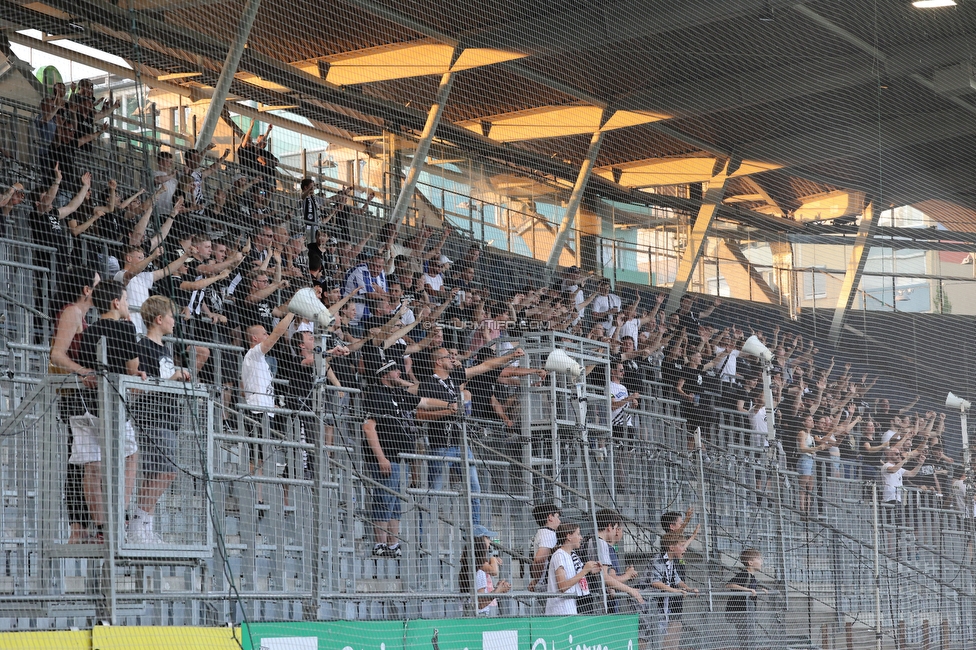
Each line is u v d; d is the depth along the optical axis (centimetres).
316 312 844
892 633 1430
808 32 1631
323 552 860
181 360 739
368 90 1441
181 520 738
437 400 1018
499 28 1480
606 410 1256
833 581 1470
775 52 1662
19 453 739
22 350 901
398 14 1384
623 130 1678
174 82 1246
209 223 1131
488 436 1088
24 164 990
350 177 1427
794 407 1639
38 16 1098
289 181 1293
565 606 996
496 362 1116
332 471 918
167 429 710
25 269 928
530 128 1598
